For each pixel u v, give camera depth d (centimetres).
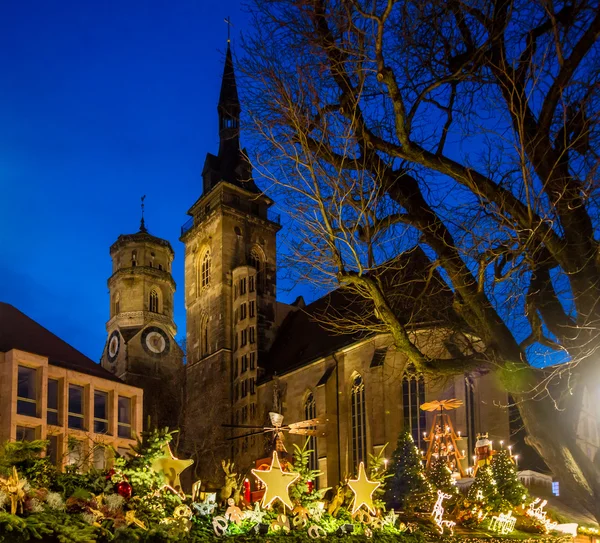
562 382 1560
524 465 5994
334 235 1612
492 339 1600
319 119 1702
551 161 1487
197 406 8569
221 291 8975
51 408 4197
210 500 1345
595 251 1445
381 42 1495
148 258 10994
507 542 2558
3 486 955
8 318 4569
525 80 1513
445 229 1670
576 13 1479
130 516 1112
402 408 6172
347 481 1772
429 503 2867
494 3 1520
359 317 2044
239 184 9600
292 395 7562
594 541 3700
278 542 1357
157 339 10025
